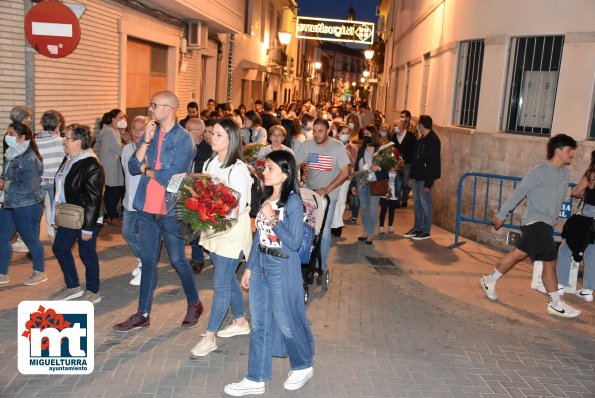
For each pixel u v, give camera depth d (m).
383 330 5.96
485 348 5.69
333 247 9.29
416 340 5.76
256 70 24.12
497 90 10.20
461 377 5.02
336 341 5.59
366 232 9.45
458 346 5.69
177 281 7.04
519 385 4.95
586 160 8.91
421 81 16.20
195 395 4.40
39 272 6.58
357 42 23.81
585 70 8.94
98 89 9.84
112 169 9.44
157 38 12.28
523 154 9.77
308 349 4.54
